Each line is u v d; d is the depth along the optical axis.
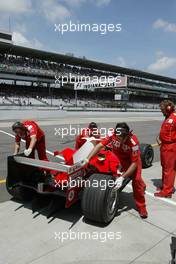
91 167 4.44
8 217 4.17
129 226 3.97
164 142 5.04
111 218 4.10
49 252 3.30
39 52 44.91
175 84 85.06
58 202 4.43
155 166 7.55
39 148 5.45
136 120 28.94
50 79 49.25
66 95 53.28
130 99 66.44
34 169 4.73
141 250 3.38
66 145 11.15
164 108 5.07
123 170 4.48
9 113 28.58
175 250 2.95
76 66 54.25
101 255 3.26
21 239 3.58
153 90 69.81
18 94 45.91
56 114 33.53
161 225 4.02
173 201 4.94
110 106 55.56
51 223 4.01
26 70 46.25
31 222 4.03
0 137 13.39
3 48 42.22
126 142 4.13
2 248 3.37
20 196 4.71
